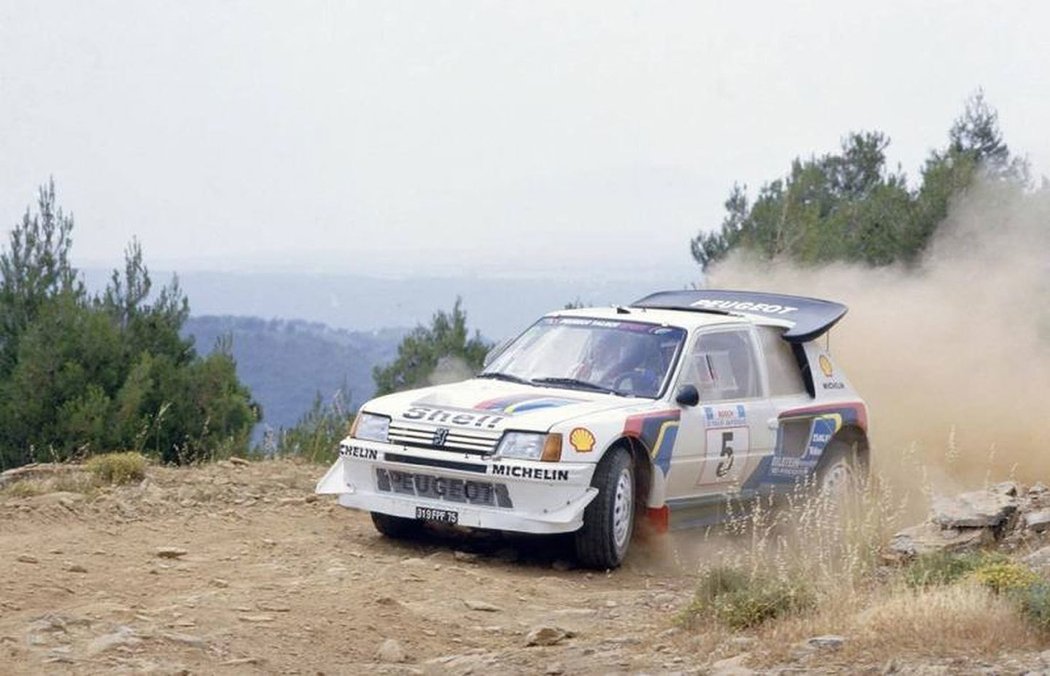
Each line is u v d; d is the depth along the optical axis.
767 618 13.11
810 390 20.81
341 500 18.16
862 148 55.28
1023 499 17.97
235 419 33.94
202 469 22.92
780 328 20.77
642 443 17.75
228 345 34.53
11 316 36.66
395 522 18.44
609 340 19.34
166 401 33.12
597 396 18.38
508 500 17.00
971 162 42.28
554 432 16.91
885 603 12.69
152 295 37.53
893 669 10.76
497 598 15.28
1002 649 11.24
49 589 14.06
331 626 13.40
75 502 18.86
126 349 35.16
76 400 32.50
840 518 18.58
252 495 20.72
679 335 19.22
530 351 19.78
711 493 19.02
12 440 32.78
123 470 20.88
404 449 17.53
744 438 19.30
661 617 14.38
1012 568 12.80
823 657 11.40
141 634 12.26
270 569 15.86
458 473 17.16
